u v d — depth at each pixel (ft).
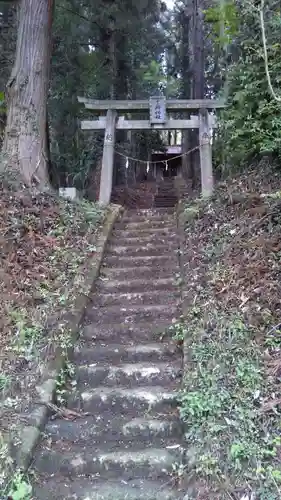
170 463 9.24
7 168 19.98
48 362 11.68
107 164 26.20
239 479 8.41
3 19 28.99
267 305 11.89
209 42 50.19
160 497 8.50
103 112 27.84
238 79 21.43
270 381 9.86
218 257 15.44
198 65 44.45
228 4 20.20
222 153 24.84
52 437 10.04
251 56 20.01
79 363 12.50
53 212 18.97
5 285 14.29
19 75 21.27
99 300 15.38
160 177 73.51
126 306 14.92
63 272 15.88
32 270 15.46
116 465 9.32
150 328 13.61
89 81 33.50
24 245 16.40
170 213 23.62
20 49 21.49
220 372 10.34
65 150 37.35
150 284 16.20
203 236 17.90
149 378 11.82
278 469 8.31
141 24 34.14
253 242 14.49
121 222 22.47
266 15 19.26
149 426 10.18
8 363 11.43
